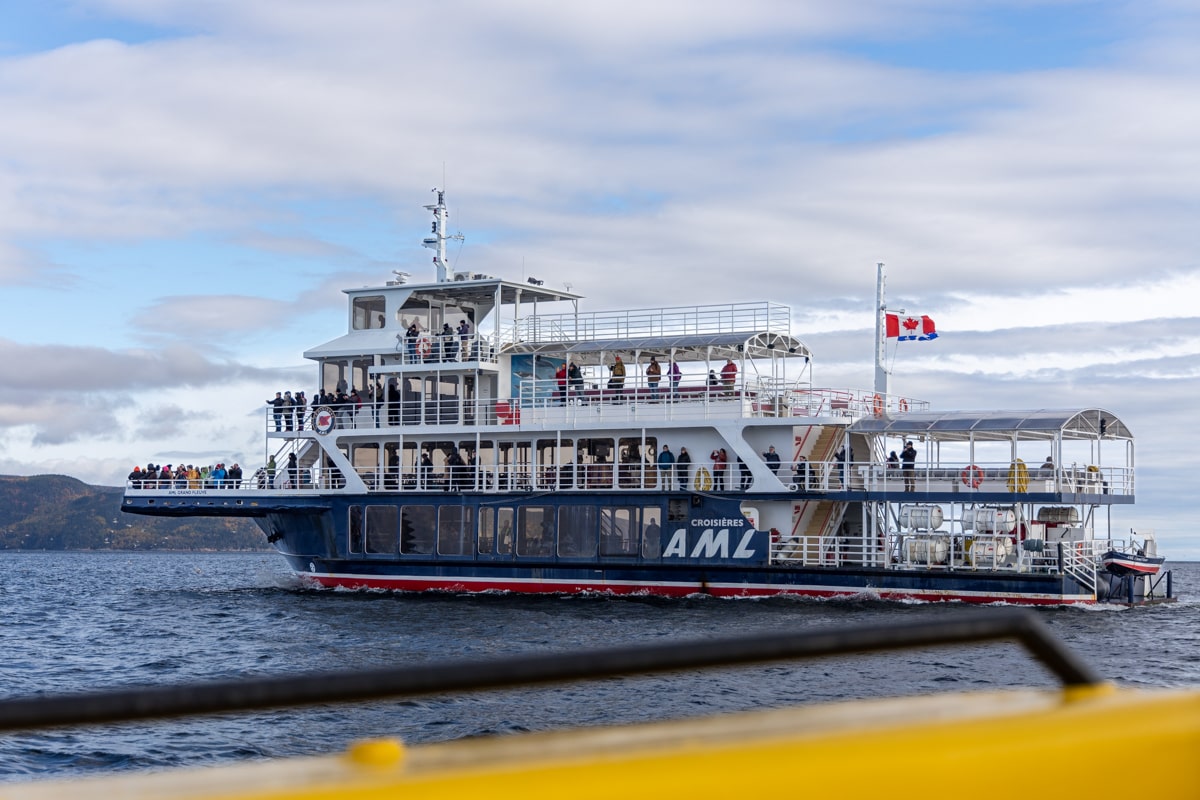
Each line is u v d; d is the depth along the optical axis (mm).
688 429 54844
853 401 55406
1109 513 52625
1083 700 3857
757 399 53844
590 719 25906
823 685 30688
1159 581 56500
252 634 44250
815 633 3951
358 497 58781
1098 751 3498
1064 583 48719
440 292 61906
